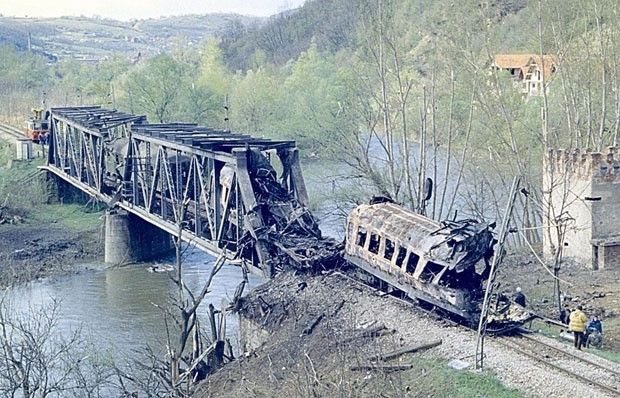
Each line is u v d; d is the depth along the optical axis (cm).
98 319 5512
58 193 9469
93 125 7869
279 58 18525
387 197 4634
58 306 5688
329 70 12300
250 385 3588
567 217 5219
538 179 7375
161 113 11394
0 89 16088
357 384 3312
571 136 7044
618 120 6875
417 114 9006
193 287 6269
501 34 11594
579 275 5350
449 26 8769
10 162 10356
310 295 4362
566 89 7706
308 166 9362
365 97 9231
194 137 5869
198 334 3931
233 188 5197
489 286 3391
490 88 7519
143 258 7375
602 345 3866
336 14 19088
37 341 3991
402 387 3169
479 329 3359
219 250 5266
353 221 4519
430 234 3994
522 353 3431
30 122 10738
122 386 3544
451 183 8581
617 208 5569
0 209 8912
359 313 4059
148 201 6588
